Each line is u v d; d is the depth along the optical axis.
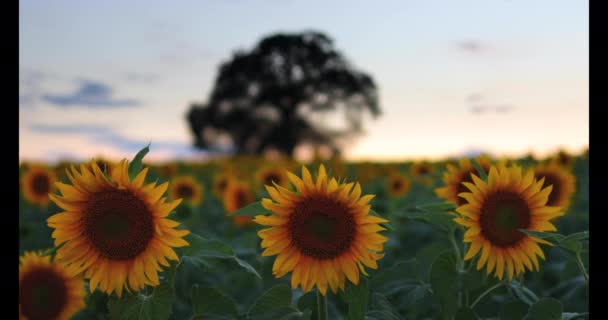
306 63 63.50
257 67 63.25
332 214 2.75
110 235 2.71
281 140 63.31
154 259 2.69
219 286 4.35
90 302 3.50
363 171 13.37
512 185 2.95
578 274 3.65
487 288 3.24
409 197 8.84
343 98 64.00
